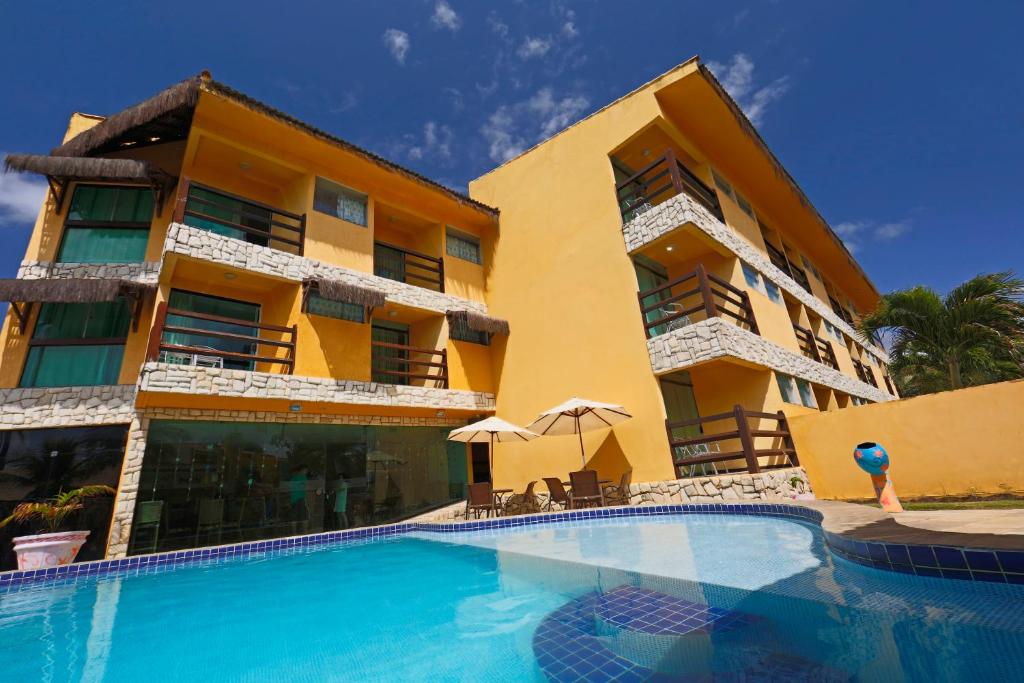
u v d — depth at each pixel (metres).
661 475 9.82
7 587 5.89
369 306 11.19
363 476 11.23
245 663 3.13
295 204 12.22
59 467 8.52
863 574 3.71
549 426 11.18
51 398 8.84
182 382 8.58
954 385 11.52
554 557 5.84
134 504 8.37
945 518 4.57
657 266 12.99
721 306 11.81
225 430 9.66
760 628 2.85
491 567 5.68
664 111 11.87
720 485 8.89
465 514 11.63
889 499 5.72
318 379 10.30
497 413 13.66
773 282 14.20
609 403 11.04
